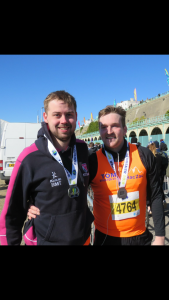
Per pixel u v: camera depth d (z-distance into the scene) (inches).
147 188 66.5
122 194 60.5
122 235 60.1
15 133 302.8
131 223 60.3
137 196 61.6
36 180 50.0
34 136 309.6
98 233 64.4
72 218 50.1
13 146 299.7
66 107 50.3
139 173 61.9
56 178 49.8
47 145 52.0
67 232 49.1
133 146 66.3
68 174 52.2
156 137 842.8
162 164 191.2
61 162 51.0
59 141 54.1
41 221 50.6
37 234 51.8
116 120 59.4
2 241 52.4
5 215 53.1
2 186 335.6
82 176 54.7
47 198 50.1
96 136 2085.4
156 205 62.5
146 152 63.7
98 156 65.1
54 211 49.8
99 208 64.3
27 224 55.7
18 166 51.4
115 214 60.9
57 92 51.8
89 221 57.2
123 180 61.4
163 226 61.0
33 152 51.0
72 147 56.0
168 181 259.8
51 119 51.0
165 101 1902.1
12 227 53.7
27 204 54.0
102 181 62.6
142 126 1318.9
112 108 61.3
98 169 63.2
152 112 1951.3
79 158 56.5
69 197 50.3
